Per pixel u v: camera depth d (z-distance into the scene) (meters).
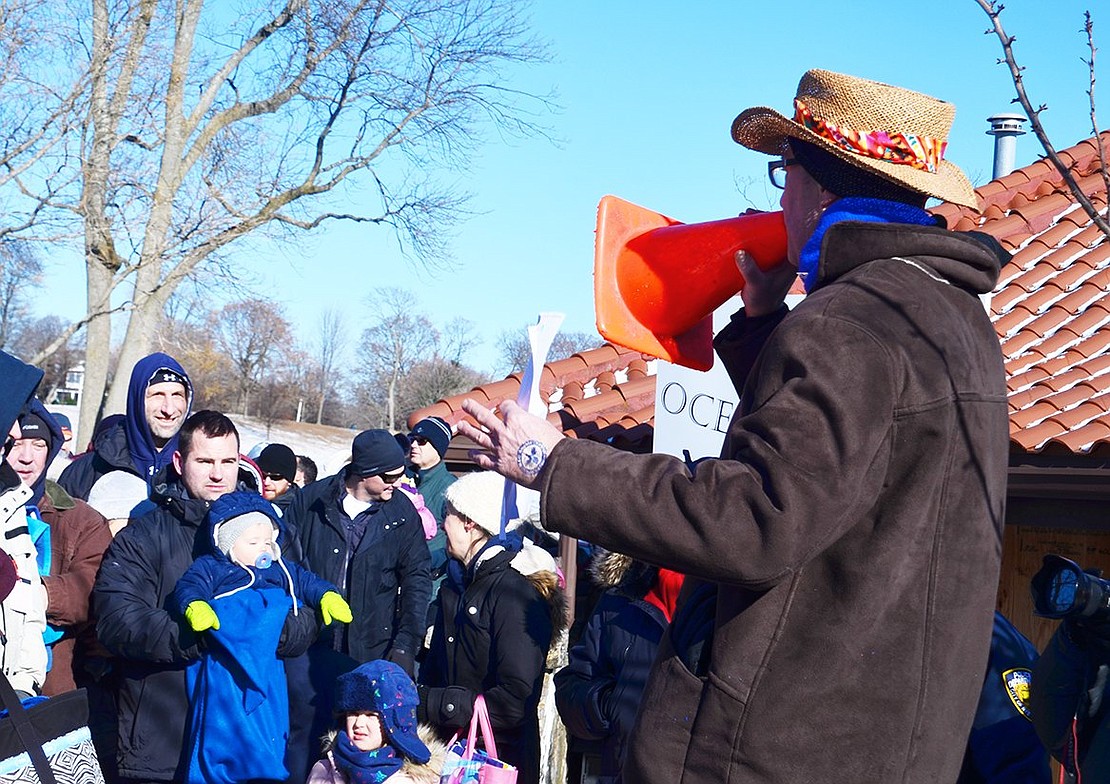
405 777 4.04
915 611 1.76
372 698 4.02
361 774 4.02
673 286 2.35
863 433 1.70
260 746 3.91
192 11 17.41
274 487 6.11
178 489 4.20
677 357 2.42
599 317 2.30
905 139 1.99
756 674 1.79
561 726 5.45
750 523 1.69
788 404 1.72
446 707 4.33
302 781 4.39
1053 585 2.49
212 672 3.93
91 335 17.52
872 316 1.78
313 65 19.20
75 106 14.65
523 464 1.87
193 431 4.20
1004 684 2.60
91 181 15.61
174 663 3.97
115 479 4.90
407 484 6.08
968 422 1.80
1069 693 2.53
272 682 3.99
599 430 7.25
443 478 6.50
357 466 5.09
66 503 4.14
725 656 1.82
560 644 4.56
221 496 4.12
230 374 63.12
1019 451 5.96
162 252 17.31
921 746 1.77
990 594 1.85
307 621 4.11
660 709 1.90
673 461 1.79
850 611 1.75
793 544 1.68
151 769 3.96
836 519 1.69
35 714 2.57
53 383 53.66
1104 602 2.41
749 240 2.32
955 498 1.78
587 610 7.05
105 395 18.09
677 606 2.02
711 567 1.72
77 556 4.07
